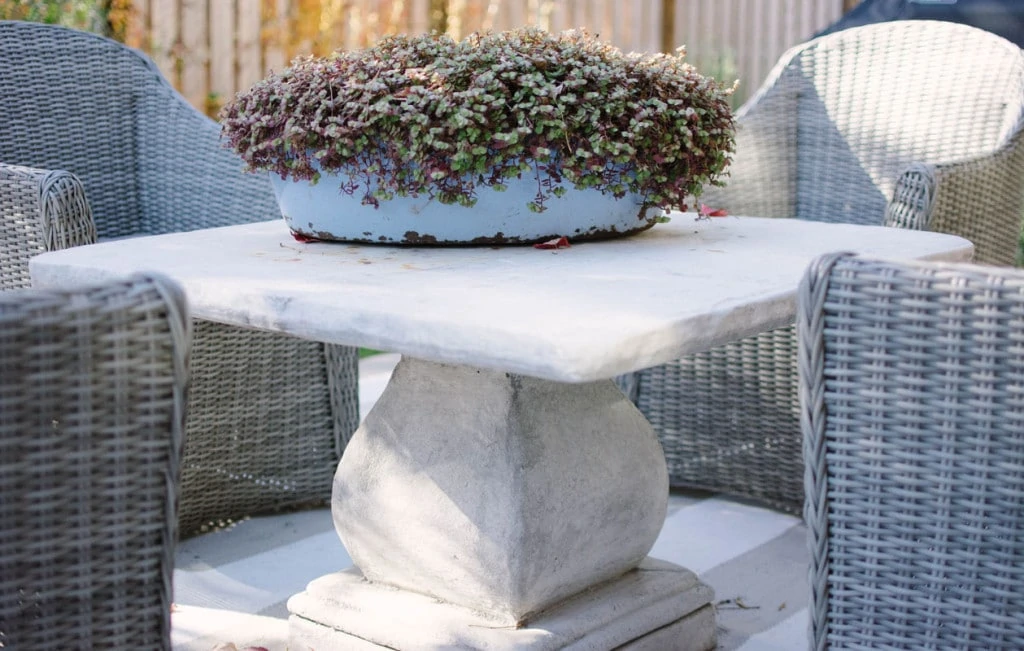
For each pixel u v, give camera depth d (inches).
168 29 172.1
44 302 33.7
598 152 60.7
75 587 36.1
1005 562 39.6
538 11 214.2
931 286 38.5
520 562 62.0
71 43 109.0
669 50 226.2
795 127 110.0
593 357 40.8
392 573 67.6
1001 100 97.8
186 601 78.7
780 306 50.8
